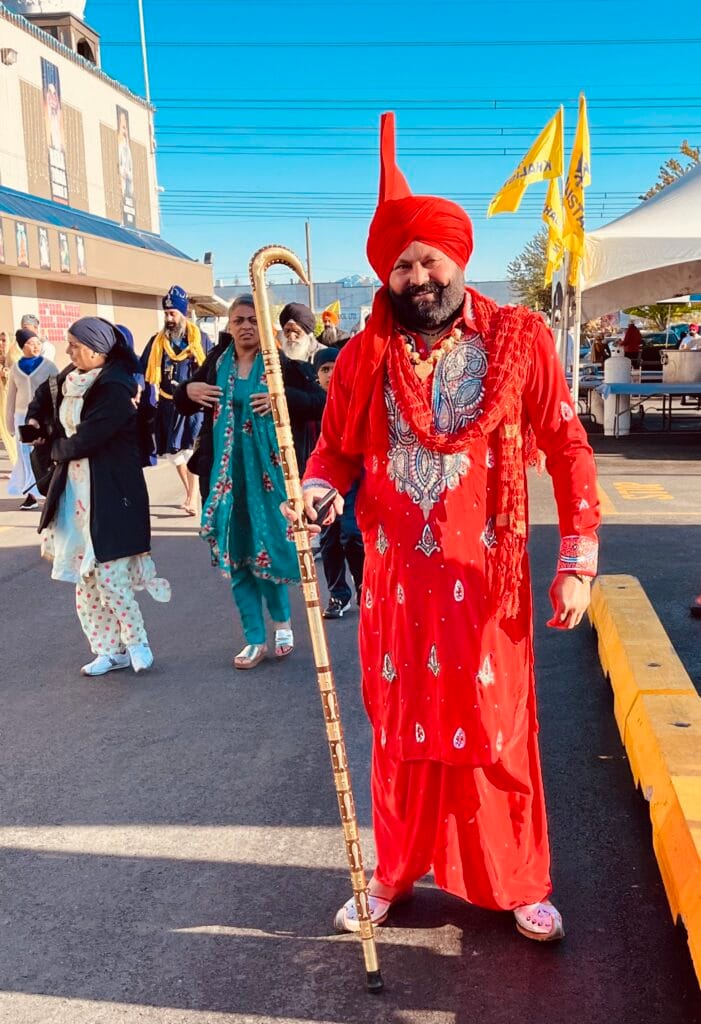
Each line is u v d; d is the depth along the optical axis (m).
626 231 11.99
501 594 2.43
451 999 2.50
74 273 21.19
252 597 5.02
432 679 2.45
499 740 2.46
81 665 5.20
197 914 2.91
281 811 3.52
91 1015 2.49
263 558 4.82
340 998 2.52
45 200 22.44
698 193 12.61
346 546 5.50
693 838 2.42
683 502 9.41
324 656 2.48
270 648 5.38
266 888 3.03
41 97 22.25
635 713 3.36
